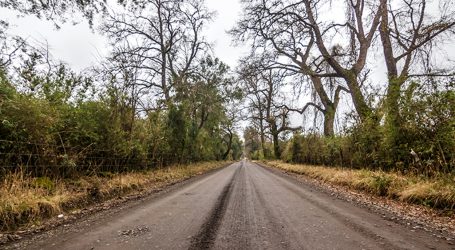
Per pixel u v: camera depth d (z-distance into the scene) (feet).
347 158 53.26
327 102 71.82
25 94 26.43
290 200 26.89
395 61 54.19
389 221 18.35
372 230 15.94
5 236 15.44
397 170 35.22
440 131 29.76
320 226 16.79
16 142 24.58
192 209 22.24
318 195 30.63
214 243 13.53
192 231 15.69
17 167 24.03
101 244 13.60
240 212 21.01
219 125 137.80
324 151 65.51
